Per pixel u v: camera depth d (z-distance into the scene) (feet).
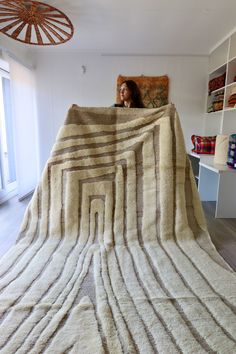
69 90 12.84
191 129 13.12
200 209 5.57
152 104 12.76
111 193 5.42
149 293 3.47
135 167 5.55
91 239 5.03
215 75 12.22
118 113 5.75
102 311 3.09
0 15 7.12
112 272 3.96
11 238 6.66
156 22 9.04
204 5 7.77
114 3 7.70
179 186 5.46
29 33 8.16
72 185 5.41
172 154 5.53
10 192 11.73
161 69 12.65
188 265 4.22
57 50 12.25
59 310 3.10
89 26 9.41
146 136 5.61
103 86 12.80
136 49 12.01
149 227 5.20
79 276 3.82
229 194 8.32
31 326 2.85
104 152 5.59
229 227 7.47
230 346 2.64
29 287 3.55
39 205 5.45
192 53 12.43
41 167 13.44
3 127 11.48
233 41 9.73
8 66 10.95
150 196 5.39
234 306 3.25
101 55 12.55
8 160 12.09
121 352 2.55
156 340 2.70
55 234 5.17
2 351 2.55
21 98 11.12
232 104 9.82
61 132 5.65
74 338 2.70
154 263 4.25
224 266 4.25
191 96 12.87
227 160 8.71
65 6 7.86
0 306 3.16
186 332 2.82
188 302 3.30
